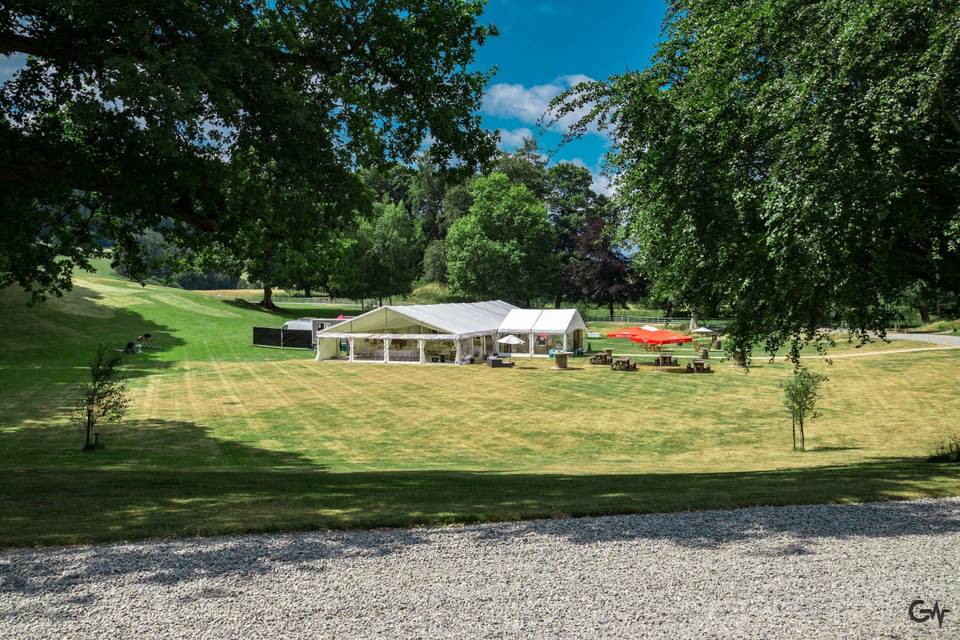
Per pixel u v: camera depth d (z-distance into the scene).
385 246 75.44
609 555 6.32
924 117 8.77
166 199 11.08
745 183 11.03
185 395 28.94
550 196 93.31
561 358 39.44
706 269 12.80
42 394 27.66
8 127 10.95
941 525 7.25
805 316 12.04
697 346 45.59
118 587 5.46
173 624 4.77
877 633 4.61
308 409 25.89
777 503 8.54
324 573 5.82
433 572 5.85
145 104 8.82
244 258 13.83
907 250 11.18
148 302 63.09
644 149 12.43
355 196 12.23
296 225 12.00
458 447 19.84
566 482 10.87
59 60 10.23
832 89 9.00
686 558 6.23
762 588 5.45
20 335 45.88
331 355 44.62
